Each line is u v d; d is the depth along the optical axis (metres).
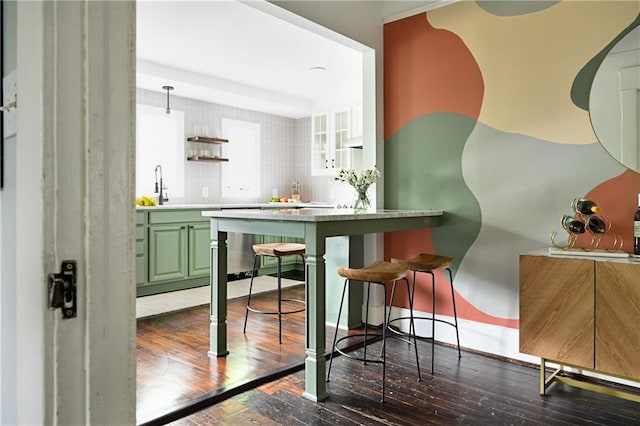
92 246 0.61
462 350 2.98
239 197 6.05
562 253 2.33
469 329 3.01
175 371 2.52
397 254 3.39
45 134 0.58
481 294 2.96
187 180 5.47
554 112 2.65
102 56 0.62
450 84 3.10
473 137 2.99
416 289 3.29
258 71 4.76
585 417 2.05
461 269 3.05
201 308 3.96
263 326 3.43
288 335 3.21
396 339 3.21
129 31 0.66
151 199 4.68
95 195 0.62
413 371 2.60
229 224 2.68
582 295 2.17
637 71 2.38
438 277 3.17
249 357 2.75
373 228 2.57
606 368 2.10
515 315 2.81
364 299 3.53
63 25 0.59
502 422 2.00
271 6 2.62
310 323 2.25
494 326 2.90
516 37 2.80
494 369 2.64
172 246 4.51
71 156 0.60
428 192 3.22
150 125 5.12
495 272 2.90
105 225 0.63
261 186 6.29
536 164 2.73
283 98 5.76
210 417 2.03
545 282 2.28
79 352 0.61
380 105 3.43
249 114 6.13
